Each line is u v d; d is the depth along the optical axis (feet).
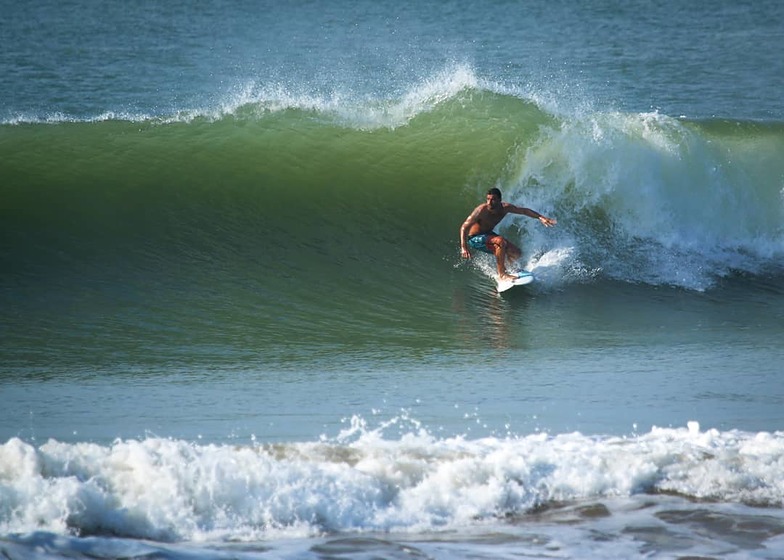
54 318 119.03
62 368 101.55
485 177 167.22
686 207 165.37
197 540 61.82
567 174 165.78
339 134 173.58
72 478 65.16
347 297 135.54
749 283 153.58
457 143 172.35
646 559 59.16
